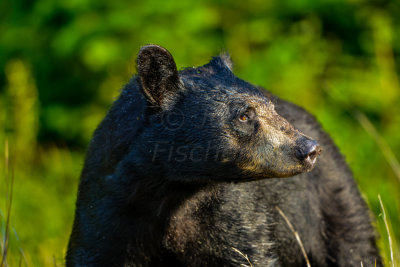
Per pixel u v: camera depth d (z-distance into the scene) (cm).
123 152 773
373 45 1586
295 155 728
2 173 1509
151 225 791
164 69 752
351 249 947
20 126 1598
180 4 1570
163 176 764
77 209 805
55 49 1648
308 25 1591
